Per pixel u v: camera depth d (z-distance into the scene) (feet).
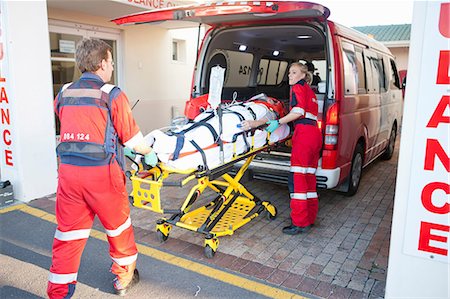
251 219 13.76
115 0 20.15
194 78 17.21
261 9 11.40
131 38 27.43
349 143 15.60
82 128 8.19
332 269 11.16
